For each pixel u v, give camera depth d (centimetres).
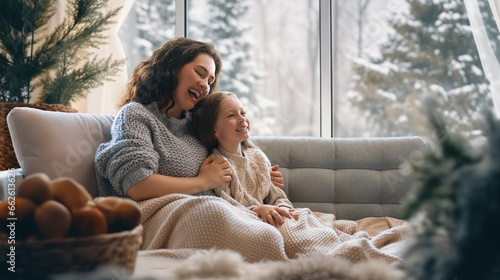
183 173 144
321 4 277
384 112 279
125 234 69
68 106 214
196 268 70
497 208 51
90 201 74
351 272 66
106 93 257
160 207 125
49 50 217
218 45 283
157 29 282
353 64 280
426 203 55
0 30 210
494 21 274
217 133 158
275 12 282
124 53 260
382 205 193
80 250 64
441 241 54
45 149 138
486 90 274
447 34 276
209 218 109
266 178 162
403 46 278
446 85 276
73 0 241
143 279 63
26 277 63
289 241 124
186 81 155
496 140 53
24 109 141
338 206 193
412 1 278
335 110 281
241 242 109
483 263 51
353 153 199
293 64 281
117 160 133
